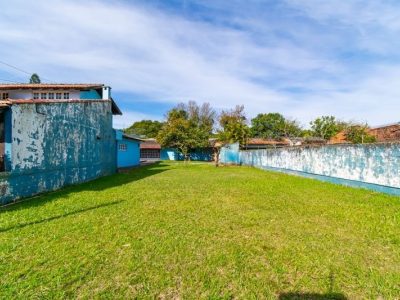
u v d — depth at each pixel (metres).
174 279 3.58
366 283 3.49
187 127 38.16
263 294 3.28
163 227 5.68
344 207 7.70
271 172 20.48
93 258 4.14
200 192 10.20
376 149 10.53
